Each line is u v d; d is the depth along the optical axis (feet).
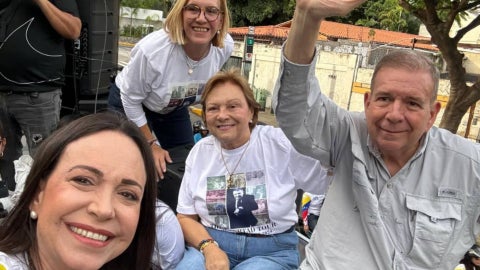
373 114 6.02
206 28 9.57
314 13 5.38
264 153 8.21
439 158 6.36
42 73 11.30
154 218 5.33
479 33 72.28
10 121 11.66
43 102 11.57
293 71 5.87
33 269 4.60
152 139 10.60
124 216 4.48
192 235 8.09
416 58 5.82
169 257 7.32
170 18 9.51
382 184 6.44
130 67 9.97
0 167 11.48
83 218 4.32
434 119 6.10
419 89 5.72
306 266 6.89
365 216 6.36
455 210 6.24
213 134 8.21
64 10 11.36
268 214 8.11
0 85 11.24
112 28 15.84
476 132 48.57
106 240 4.47
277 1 125.80
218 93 8.05
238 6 128.67
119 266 5.38
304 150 6.61
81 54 15.06
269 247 8.16
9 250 4.60
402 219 6.34
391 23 108.58
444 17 22.85
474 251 8.91
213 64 10.79
